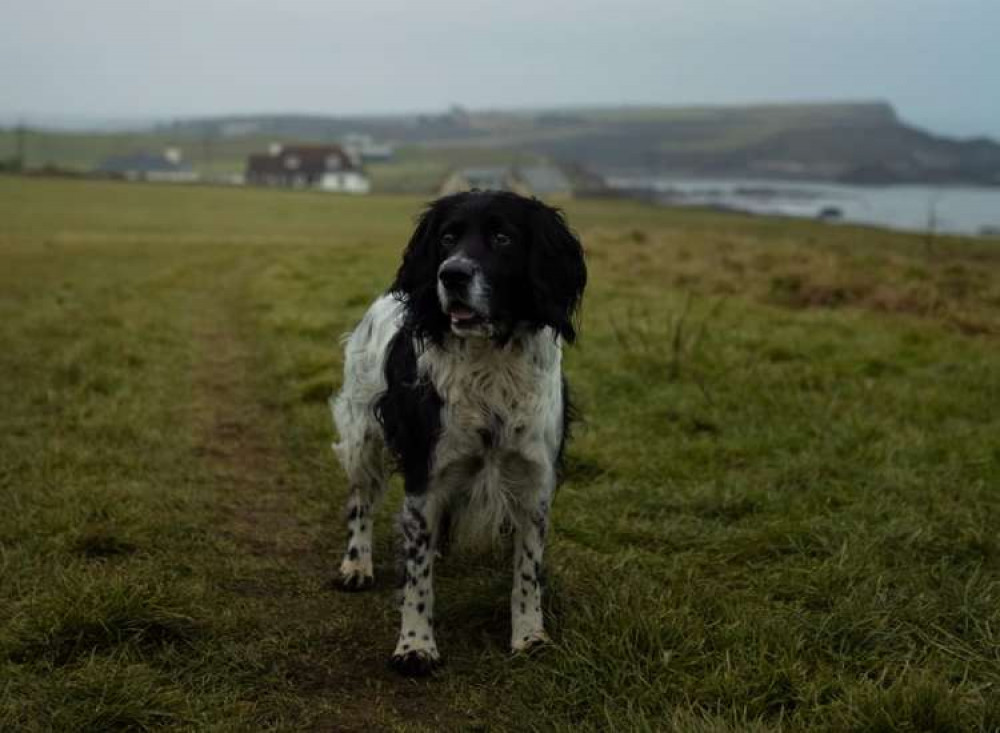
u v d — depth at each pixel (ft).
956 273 56.29
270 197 229.04
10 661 13.20
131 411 26.84
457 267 13.01
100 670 12.78
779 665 12.98
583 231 82.43
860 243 96.32
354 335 17.47
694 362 31.58
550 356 14.32
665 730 11.64
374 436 16.75
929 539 17.46
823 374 29.91
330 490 21.52
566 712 12.53
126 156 541.75
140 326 41.14
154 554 17.57
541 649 13.98
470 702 13.03
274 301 49.16
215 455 24.22
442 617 15.29
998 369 30.99
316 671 13.75
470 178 409.90
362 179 414.41
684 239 76.48
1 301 49.01
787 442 23.75
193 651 13.83
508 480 14.29
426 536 14.16
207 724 12.08
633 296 48.42
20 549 16.98
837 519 18.80
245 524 19.54
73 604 13.97
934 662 13.32
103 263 76.18
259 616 15.34
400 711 12.84
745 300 47.83
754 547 17.58
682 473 22.03
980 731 11.40
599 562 17.15
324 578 17.11
